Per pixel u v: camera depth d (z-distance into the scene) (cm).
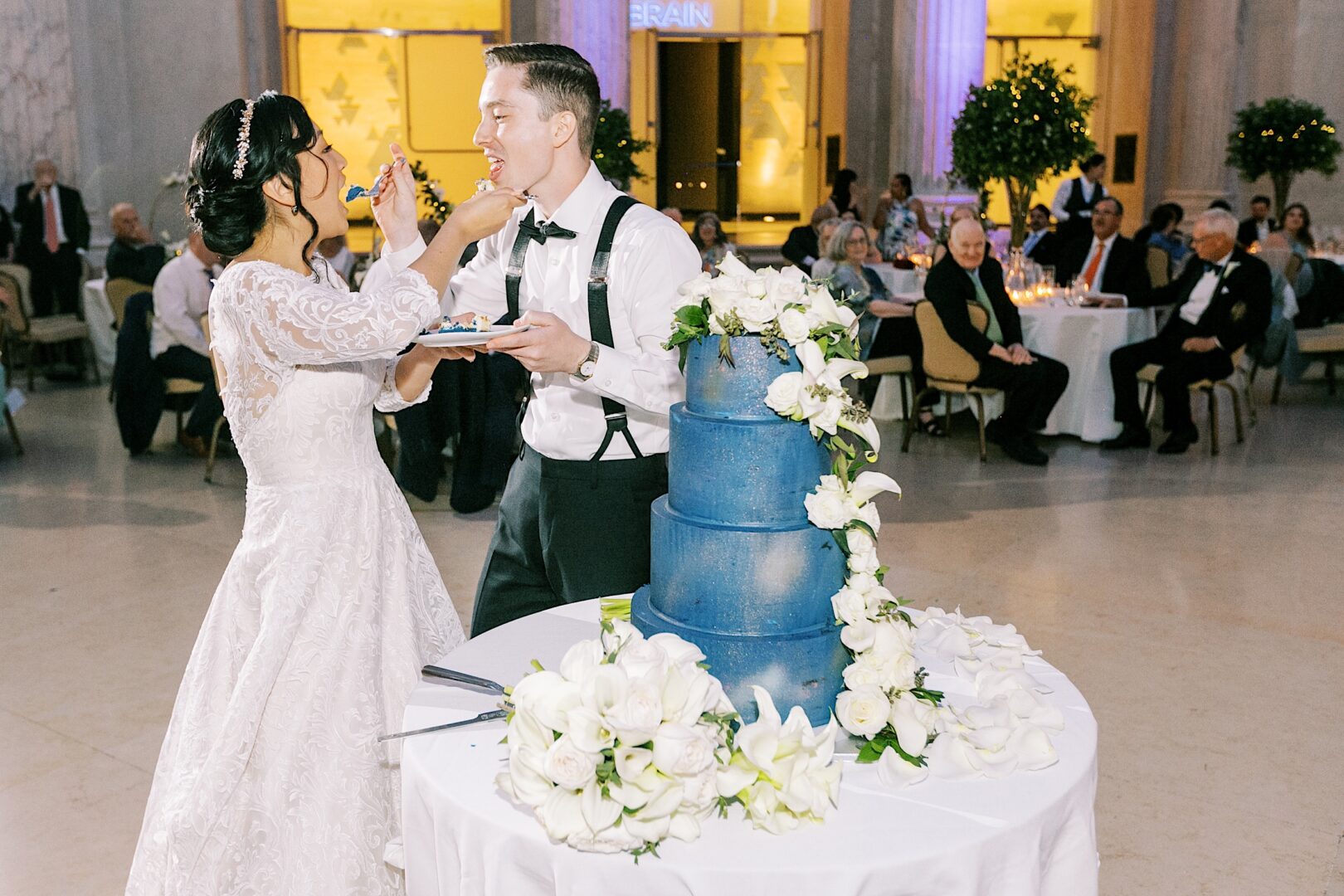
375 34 1502
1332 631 443
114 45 1092
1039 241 1080
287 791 215
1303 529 568
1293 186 1354
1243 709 379
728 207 1783
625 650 156
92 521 582
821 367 167
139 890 220
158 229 1116
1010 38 1608
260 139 213
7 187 1035
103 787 332
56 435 775
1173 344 722
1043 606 467
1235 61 1412
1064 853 172
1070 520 582
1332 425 805
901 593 478
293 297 206
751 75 1738
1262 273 701
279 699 217
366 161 1546
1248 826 311
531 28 1483
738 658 171
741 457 169
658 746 145
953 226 709
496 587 277
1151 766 342
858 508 174
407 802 176
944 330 696
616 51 1239
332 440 224
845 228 795
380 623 227
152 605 471
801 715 160
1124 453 725
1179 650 425
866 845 153
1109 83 1566
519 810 161
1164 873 290
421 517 592
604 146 1014
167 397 716
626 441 250
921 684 185
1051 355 747
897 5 1336
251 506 228
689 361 177
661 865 149
